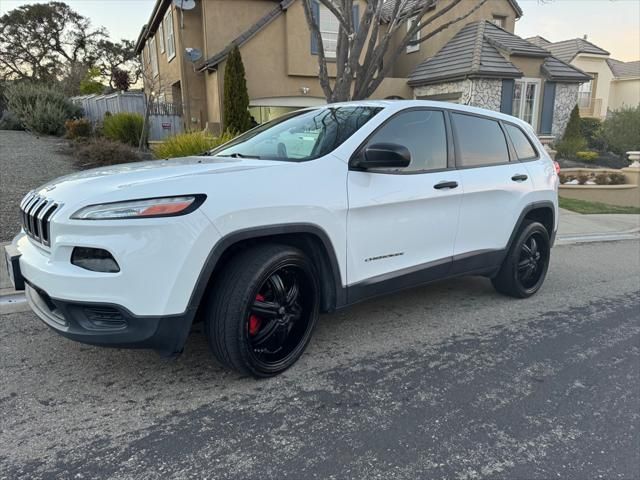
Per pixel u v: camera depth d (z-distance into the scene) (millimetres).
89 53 41375
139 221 2518
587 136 22219
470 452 2496
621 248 7852
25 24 38281
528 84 17922
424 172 3793
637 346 3883
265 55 15172
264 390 3018
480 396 3045
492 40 16891
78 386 3004
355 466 2355
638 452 2545
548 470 2379
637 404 3020
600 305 4871
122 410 2760
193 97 16859
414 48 19438
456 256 4133
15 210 6633
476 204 4195
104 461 2336
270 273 2939
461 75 15977
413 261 3791
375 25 8188
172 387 3014
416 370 3354
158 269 2559
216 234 2689
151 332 2607
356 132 3471
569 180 14055
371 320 4270
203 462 2350
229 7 15820
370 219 3420
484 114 4520
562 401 3023
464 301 4848
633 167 13195
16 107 16266
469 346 3783
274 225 2904
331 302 3352
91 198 2594
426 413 2830
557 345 3855
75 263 2586
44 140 14062
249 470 2305
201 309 3039
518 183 4590
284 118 4305
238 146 4039
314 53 15578
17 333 3719
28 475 2229
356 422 2715
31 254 2865
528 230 4770
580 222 9898
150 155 11266
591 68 28891
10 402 2814
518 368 3443
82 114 17281
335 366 3369
